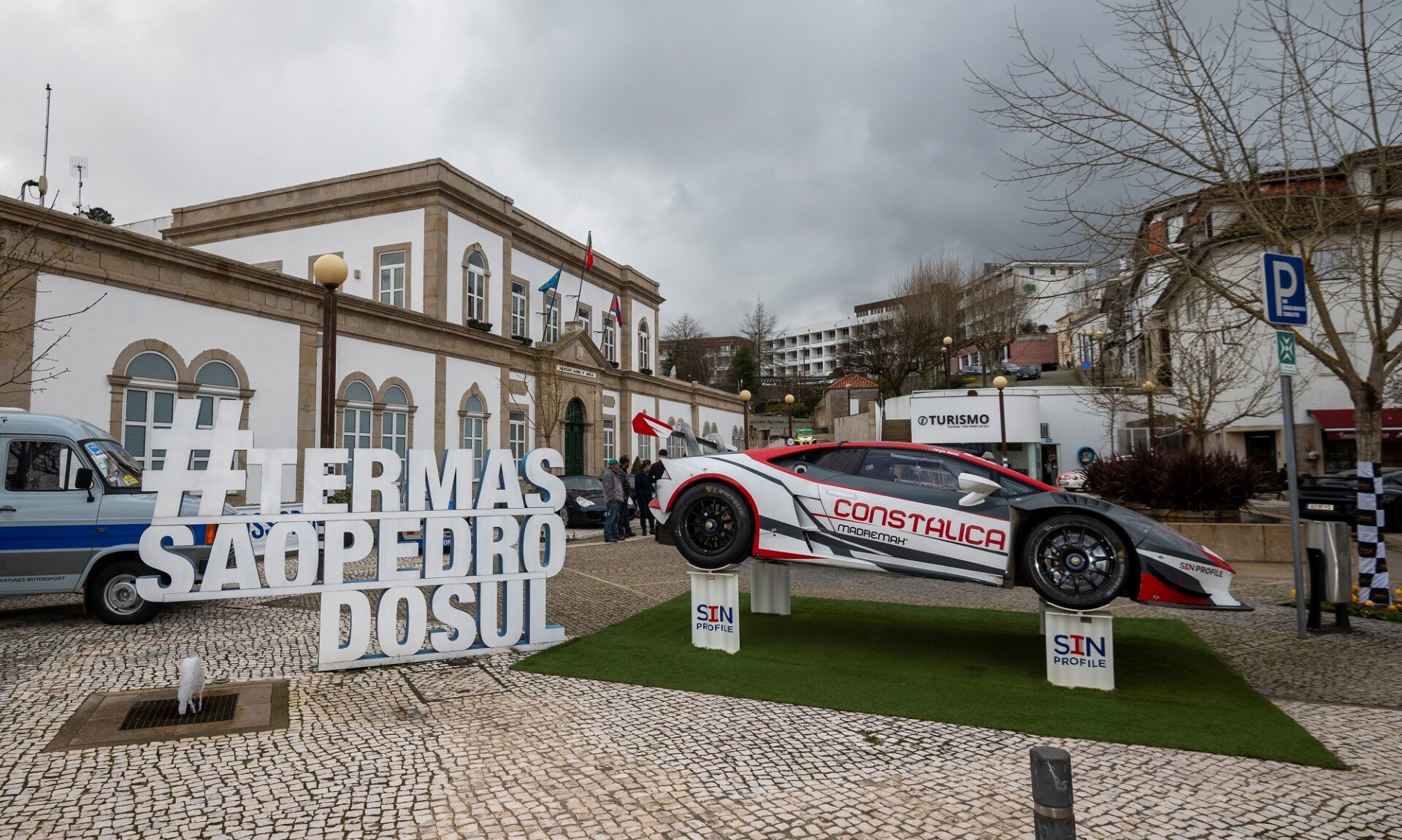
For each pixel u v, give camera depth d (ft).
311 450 21.58
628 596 32.71
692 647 23.43
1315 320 54.70
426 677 20.72
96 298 45.14
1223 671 21.03
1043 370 186.29
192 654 22.81
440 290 82.58
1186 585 19.17
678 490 23.80
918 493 21.67
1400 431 84.43
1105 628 19.38
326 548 21.57
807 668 21.26
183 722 16.83
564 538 24.34
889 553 21.62
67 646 23.53
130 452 47.16
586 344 105.29
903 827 12.10
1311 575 26.43
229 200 91.61
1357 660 22.49
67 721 16.74
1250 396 87.15
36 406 42.24
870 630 25.89
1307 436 87.86
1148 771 14.32
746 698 18.83
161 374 48.98
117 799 12.82
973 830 12.00
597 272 120.16
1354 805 12.85
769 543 22.65
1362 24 26.81
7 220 40.70
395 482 22.44
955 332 188.65
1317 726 16.92
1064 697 18.72
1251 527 42.34
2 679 19.89
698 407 147.84
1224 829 12.01
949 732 16.46
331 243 87.25
